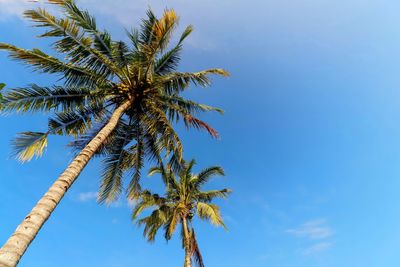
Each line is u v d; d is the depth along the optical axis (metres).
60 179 8.43
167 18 12.55
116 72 12.76
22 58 10.52
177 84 13.80
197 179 22.73
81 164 9.29
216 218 18.27
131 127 14.02
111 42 12.88
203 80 13.62
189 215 21.16
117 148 13.92
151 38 13.34
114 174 13.61
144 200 21.14
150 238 20.92
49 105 11.85
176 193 22.47
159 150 13.91
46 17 10.60
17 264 6.19
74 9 11.50
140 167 14.02
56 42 11.06
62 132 12.31
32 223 6.91
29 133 11.12
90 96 12.84
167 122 12.63
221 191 22.45
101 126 13.33
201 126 13.21
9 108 10.76
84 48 11.68
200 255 19.36
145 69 13.26
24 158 10.70
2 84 5.32
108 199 13.01
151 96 13.63
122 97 13.34
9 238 6.53
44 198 7.70
